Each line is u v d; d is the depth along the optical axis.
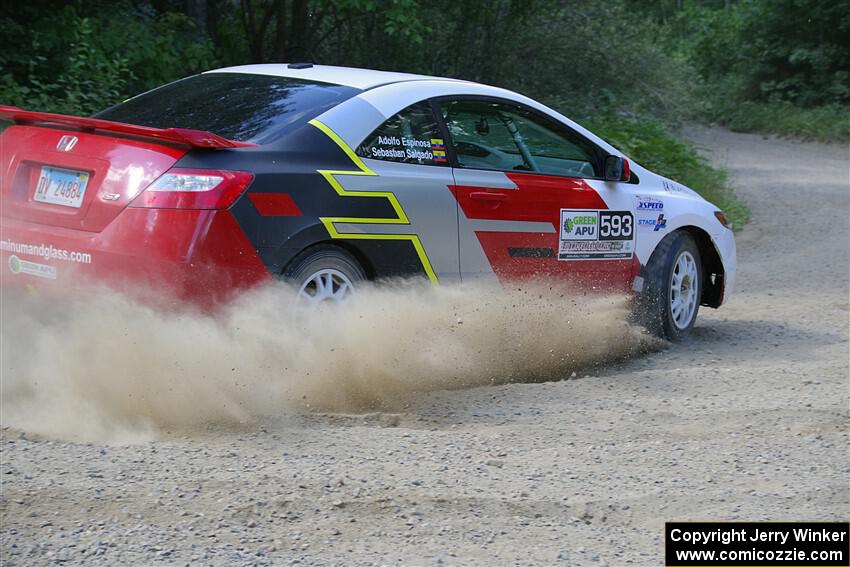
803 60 72.44
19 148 11.52
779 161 52.59
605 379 12.99
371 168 11.76
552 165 14.05
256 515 8.30
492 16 35.19
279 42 29.97
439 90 12.88
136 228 10.37
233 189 10.42
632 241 14.81
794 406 12.00
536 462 9.89
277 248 10.72
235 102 12.09
